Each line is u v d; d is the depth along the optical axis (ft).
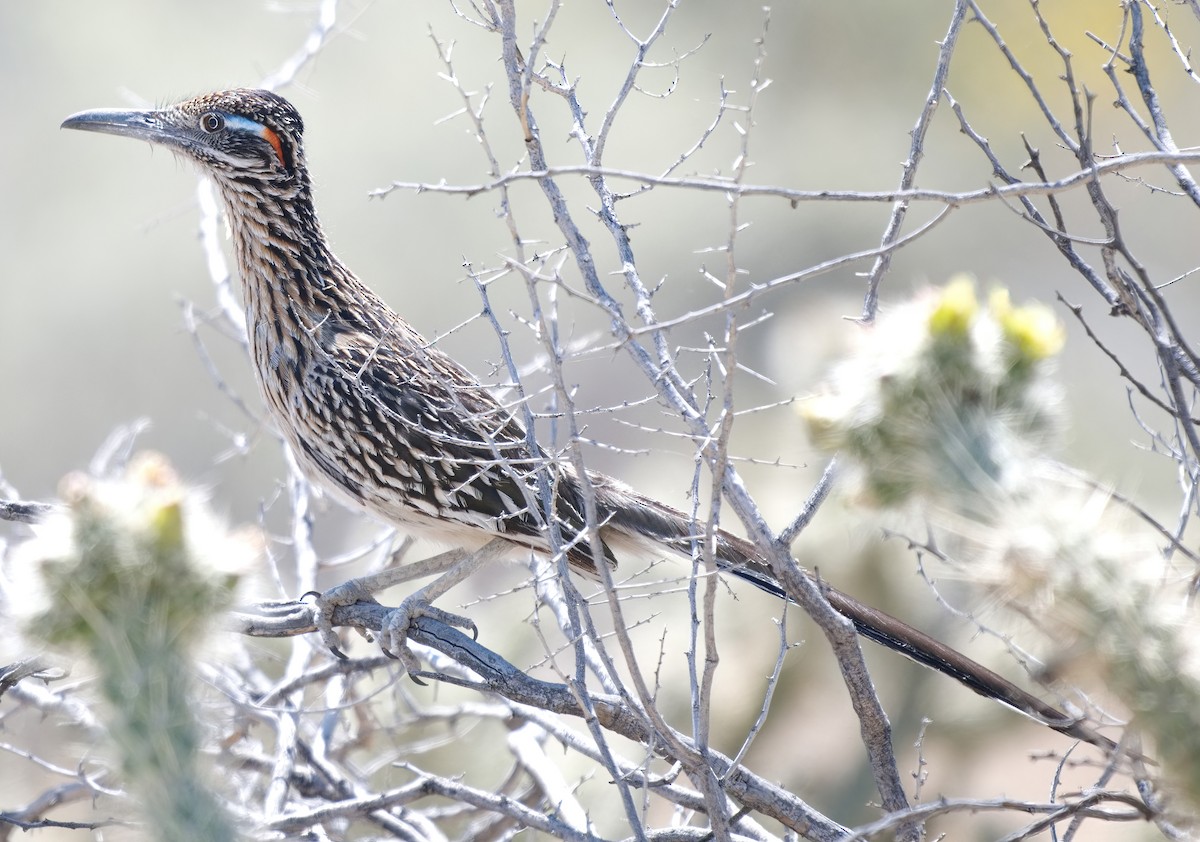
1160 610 15.10
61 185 88.94
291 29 87.40
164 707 15.57
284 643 42.37
